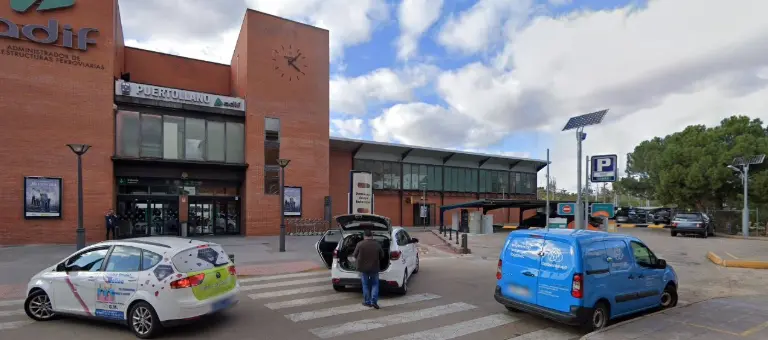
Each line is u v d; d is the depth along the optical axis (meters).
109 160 22.30
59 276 7.32
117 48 24.69
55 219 20.80
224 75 31.33
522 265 7.58
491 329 7.17
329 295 9.75
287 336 6.69
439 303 9.03
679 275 13.13
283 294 9.85
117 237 21.89
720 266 15.09
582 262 6.77
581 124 13.41
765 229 31.17
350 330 7.03
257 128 27.27
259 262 15.16
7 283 11.17
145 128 24.06
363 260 8.61
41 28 20.97
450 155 43.72
